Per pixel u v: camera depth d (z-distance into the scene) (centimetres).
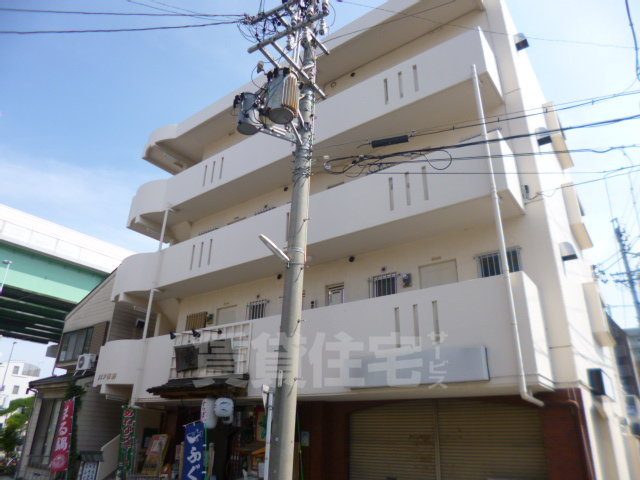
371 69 1467
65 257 2366
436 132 1084
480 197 921
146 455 1525
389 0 1338
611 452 970
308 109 837
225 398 1120
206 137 1842
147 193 1797
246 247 1323
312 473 1081
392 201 1053
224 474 1277
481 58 1049
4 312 2623
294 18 885
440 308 891
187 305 1669
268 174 1455
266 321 1152
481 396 946
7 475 2092
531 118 1176
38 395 1994
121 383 1438
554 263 943
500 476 895
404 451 1027
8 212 2195
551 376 845
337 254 1240
